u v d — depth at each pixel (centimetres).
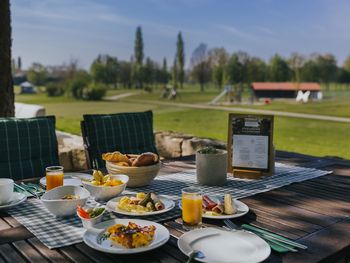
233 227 125
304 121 1448
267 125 193
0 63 361
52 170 163
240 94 2891
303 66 3731
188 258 101
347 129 1188
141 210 136
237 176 194
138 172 170
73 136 497
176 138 418
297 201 153
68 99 2755
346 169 213
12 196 147
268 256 102
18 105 569
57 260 102
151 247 105
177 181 185
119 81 4416
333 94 3709
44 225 126
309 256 104
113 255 104
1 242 113
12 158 213
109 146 250
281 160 238
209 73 4459
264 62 3941
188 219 124
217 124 1338
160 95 3412
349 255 116
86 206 147
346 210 142
